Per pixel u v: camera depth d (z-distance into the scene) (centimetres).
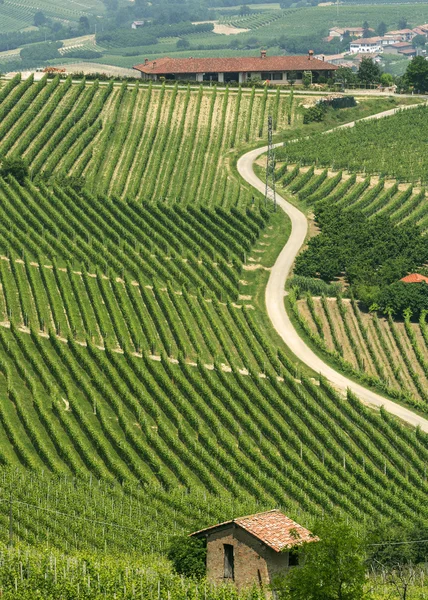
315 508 14325
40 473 14575
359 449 15850
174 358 17650
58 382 16612
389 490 14888
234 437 15838
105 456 15062
